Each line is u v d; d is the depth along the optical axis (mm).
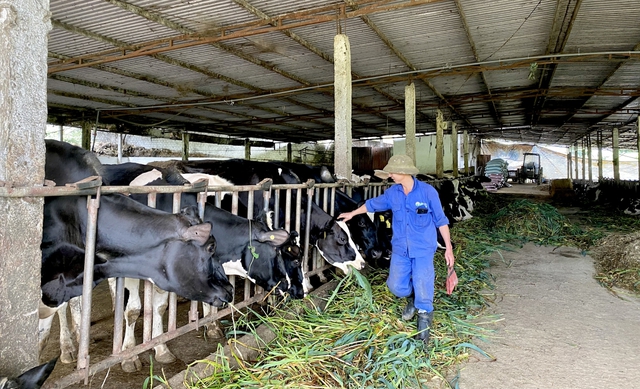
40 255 2000
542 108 15953
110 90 11188
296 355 2998
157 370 3268
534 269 6234
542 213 9820
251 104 13906
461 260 6133
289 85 11422
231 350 2984
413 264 3465
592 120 18562
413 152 9984
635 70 10242
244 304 3750
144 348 2809
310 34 7695
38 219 1981
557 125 20656
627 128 20859
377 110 15258
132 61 8812
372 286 4680
